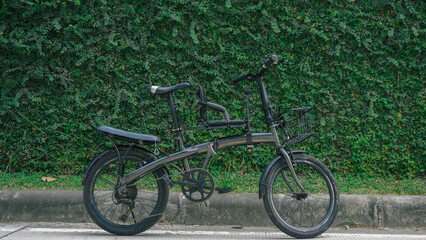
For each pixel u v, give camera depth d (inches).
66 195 196.1
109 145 232.1
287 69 225.9
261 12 220.1
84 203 175.9
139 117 229.6
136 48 222.1
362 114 229.1
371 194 197.3
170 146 229.0
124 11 221.0
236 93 227.5
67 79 226.8
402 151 231.0
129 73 226.2
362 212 192.2
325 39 219.8
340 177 230.7
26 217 194.9
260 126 228.4
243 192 203.3
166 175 175.2
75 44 224.1
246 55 225.1
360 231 186.7
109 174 203.8
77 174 235.3
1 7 221.9
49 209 194.9
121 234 174.9
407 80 226.2
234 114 228.2
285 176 179.8
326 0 221.8
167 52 225.5
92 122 229.3
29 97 226.2
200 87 174.4
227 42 225.1
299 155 178.7
